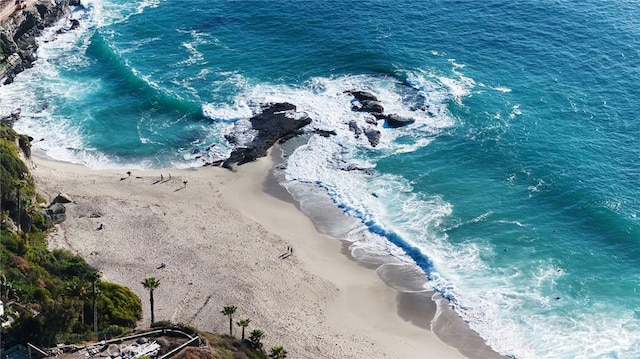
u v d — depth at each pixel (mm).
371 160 125125
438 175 121062
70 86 144000
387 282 101625
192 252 103688
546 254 105062
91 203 112688
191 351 74312
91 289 86938
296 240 108562
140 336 77000
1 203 99875
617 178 118125
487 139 127938
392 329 94188
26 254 92625
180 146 129125
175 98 139000
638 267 102750
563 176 118750
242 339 84938
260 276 100375
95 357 72312
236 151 127250
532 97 137375
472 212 113062
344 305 97188
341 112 135875
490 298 98500
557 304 97188
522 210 113125
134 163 124938
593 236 108000
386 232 109938
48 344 75000
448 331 94312
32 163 121312
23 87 143625
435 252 106125
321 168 123812
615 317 95125
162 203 114312
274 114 135125
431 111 135125
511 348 91688
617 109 133500
